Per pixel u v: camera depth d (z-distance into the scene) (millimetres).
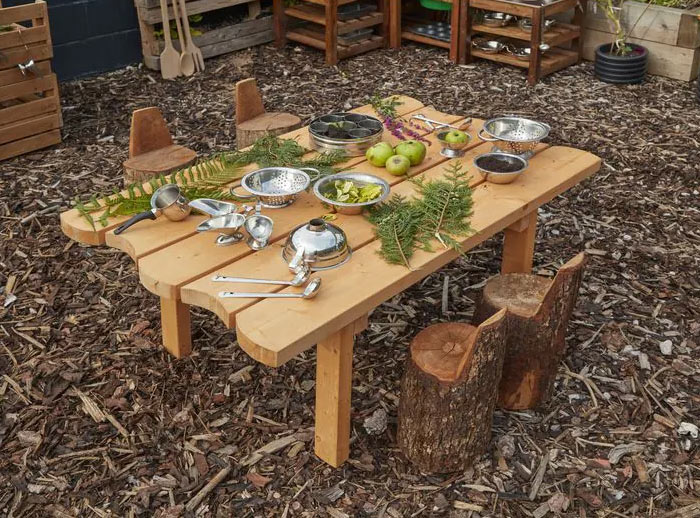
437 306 3645
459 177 3203
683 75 6168
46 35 4801
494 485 2764
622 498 2727
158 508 2660
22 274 3828
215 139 5227
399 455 2867
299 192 3064
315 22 6879
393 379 3209
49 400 3080
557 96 5934
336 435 2746
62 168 4820
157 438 2922
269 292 2518
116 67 6324
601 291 3758
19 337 3416
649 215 4422
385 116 3734
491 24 6367
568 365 3299
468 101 5852
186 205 2885
